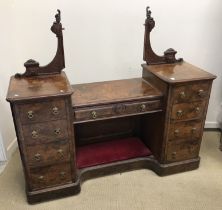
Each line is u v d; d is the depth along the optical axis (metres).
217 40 2.22
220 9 2.11
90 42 2.11
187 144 1.90
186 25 2.14
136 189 1.82
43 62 2.15
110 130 2.12
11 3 1.94
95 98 1.67
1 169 2.04
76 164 1.77
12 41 2.05
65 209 1.65
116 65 2.22
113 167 1.91
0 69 1.98
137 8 2.04
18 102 1.40
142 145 2.09
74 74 2.20
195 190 1.81
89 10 2.00
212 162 2.11
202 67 2.32
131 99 1.67
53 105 1.48
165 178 1.92
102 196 1.76
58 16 1.60
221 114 2.48
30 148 1.55
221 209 1.66
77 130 2.02
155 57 1.91
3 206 1.68
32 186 1.66
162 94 1.73
